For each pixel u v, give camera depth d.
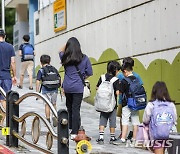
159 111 6.21
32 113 6.89
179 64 9.50
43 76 10.23
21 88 16.70
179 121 9.45
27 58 16.14
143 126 6.39
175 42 9.69
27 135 8.65
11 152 7.11
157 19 10.42
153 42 10.59
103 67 13.29
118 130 10.42
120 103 8.72
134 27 11.48
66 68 8.56
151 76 10.64
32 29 23.14
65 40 16.20
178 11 9.57
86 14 14.41
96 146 8.40
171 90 9.79
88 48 14.36
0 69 9.34
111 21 12.76
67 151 5.76
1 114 8.64
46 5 18.39
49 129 6.18
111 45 12.77
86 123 11.18
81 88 8.48
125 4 11.95
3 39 9.50
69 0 15.79
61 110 5.74
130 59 8.45
